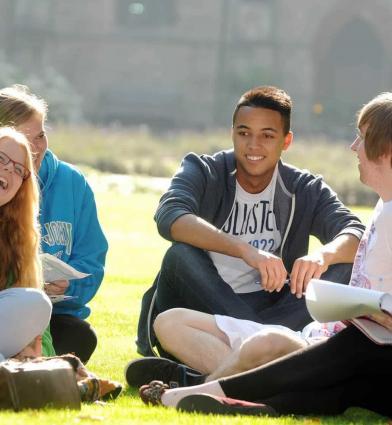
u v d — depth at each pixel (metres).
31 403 8.18
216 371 9.30
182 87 103.25
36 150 10.55
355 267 9.22
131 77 103.81
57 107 87.44
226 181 11.21
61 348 10.88
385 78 101.69
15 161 9.10
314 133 94.81
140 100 102.81
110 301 17.38
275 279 9.91
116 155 61.69
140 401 9.26
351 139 93.44
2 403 8.20
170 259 10.41
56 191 11.13
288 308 10.76
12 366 8.29
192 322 9.74
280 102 10.90
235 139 10.98
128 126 102.75
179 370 9.78
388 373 8.64
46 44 103.50
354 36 102.38
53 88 90.94
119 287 19.38
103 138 67.94
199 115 102.88
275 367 8.67
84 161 59.78
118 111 103.19
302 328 10.69
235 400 8.57
